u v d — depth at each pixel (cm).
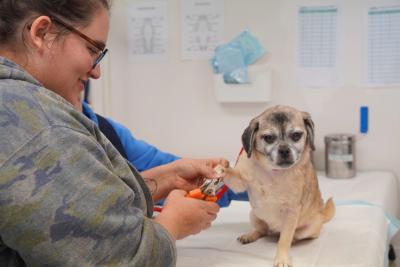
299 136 114
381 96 199
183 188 116
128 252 63
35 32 65
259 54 208
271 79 209
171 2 219
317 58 203
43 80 69
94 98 225
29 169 56
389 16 192
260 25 208
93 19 70
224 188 119
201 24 216
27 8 65
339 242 112
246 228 127
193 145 228
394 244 189
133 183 74
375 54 196
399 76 195
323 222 121
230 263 102
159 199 116
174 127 229
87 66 71
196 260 104
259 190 113
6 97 58
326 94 204
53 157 58
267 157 111
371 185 174
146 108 231
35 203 55
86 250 59
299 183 110
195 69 221
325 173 199
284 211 112
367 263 99
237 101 213
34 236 56
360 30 196
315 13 200
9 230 56
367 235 116
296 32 204
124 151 138
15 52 67
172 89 226
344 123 204
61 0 66
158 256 68
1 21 65
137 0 223
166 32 222
